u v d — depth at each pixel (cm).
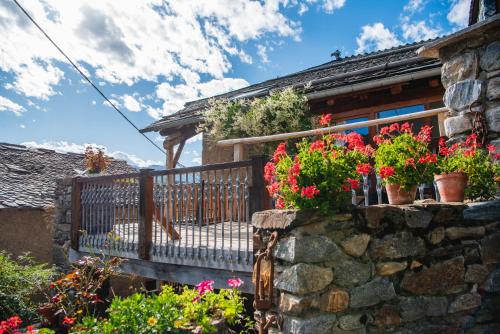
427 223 265
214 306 333
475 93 353
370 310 236
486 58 349
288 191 239
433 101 648
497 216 285
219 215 760
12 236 995
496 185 323
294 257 216
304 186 229
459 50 372
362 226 239
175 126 916
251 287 373
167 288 356
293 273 217
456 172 315
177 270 459
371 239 242
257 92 881
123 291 927
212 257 410
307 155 234
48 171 1342
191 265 434
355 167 238
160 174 481
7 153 1359
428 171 302
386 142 325
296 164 227
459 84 367
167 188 475
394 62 689
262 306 235
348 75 734
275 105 675
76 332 301
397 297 246
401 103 679
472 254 285
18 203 978
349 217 234
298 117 662
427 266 262
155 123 1012
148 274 500
